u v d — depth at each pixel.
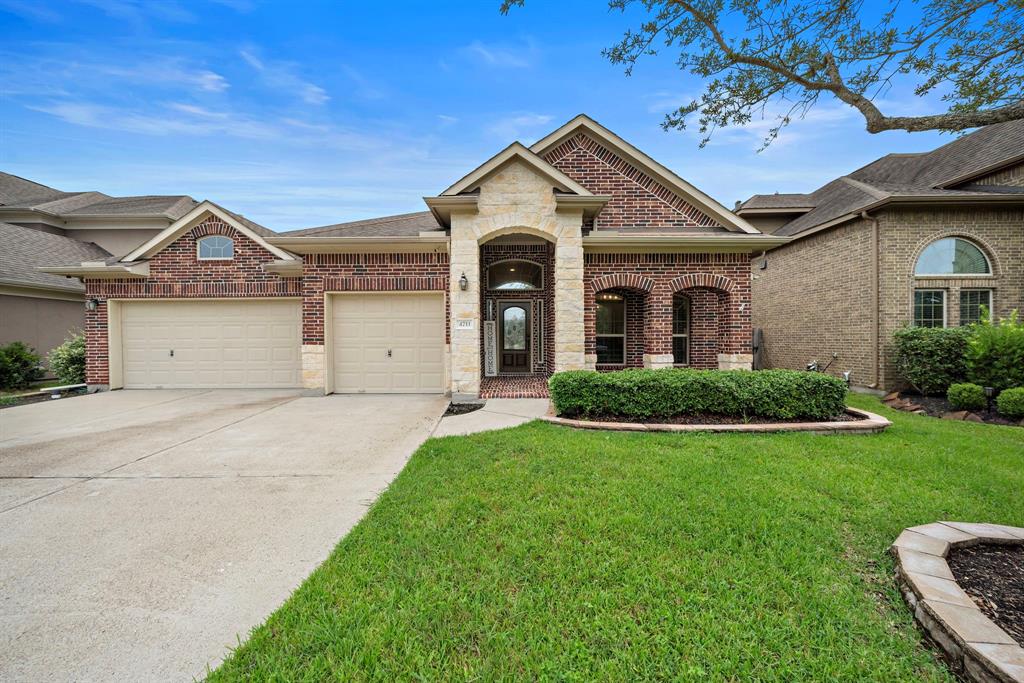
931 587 2.56
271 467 5.22
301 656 2.23
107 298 11.41
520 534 3.40
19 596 2.80
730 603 2.59
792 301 14.67
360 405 9.16
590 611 2.53
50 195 23.92
